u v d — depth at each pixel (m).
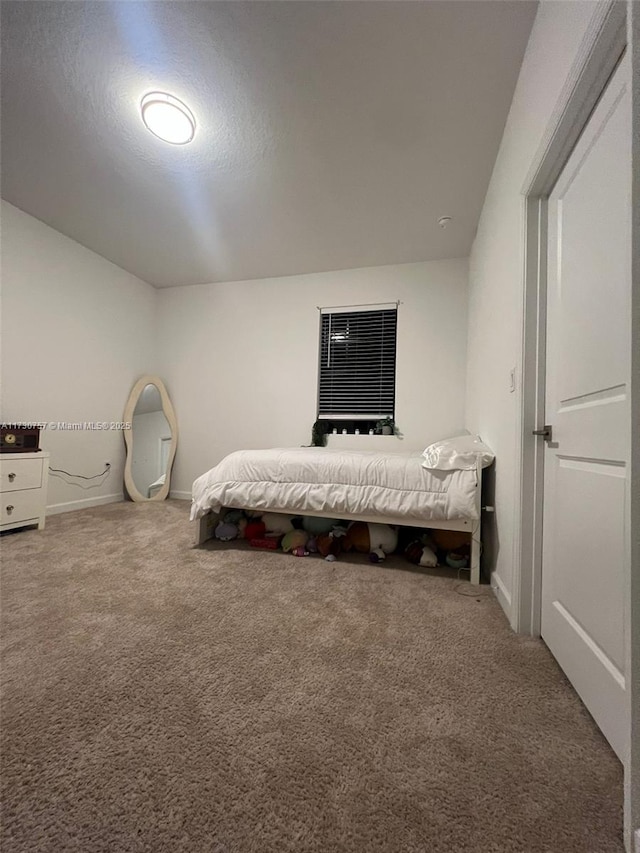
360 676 1.11
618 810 0.71
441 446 2.13
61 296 3.23
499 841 0.65
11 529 2.71
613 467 0.89
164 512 3.37
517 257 1.52
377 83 1.69
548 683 1.09
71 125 1.99
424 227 2.93
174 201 2.69
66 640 1.29
